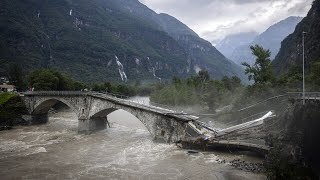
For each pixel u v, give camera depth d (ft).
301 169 141.90
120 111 501.56
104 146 242.37
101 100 300.81
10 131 321.11
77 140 268.82
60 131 318.86
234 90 447.42
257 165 179.01
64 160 201.57
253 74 363.15
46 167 185.98
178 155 207.41
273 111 278.46
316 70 310.86
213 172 170.71
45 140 270.26
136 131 311.47
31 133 307.37
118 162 195.31
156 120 252.21
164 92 486.79
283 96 282.97
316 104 159.53
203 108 419.95
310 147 154.10
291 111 183.62
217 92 434.30
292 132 169.78
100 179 163.84
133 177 165.99
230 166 180.45
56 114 457.27
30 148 237.04
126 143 251.39
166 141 243.60
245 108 319.47
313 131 156.35
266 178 157.69
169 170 176.55
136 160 198.90
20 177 168.45
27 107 374.63
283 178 143.84
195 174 168.45
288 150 155.33
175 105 434.30
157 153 214.28
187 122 232.73
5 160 201.87
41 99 359.46
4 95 386.11
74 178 165.99
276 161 153.69
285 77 370.12
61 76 531.50
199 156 203.82
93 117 315.99
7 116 355.36
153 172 173.68
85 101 317.22
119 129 325.42
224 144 206.49
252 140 203.92
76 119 409.49
